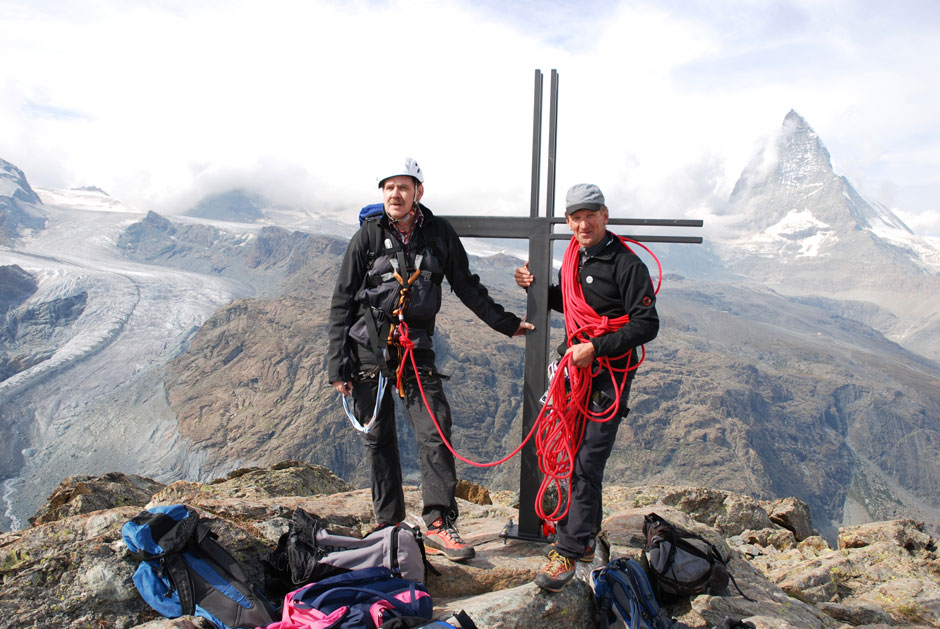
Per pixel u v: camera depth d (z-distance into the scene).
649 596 4.80
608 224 4.65
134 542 4.22
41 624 3.92
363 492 7.07
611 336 4.34
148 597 4.13
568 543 4.43
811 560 8.08
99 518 4.61
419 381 4.79
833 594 7.20
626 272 4.41
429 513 4.89
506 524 5.86
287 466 9.16
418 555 4.45
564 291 4.72
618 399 4.41
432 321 4.94
